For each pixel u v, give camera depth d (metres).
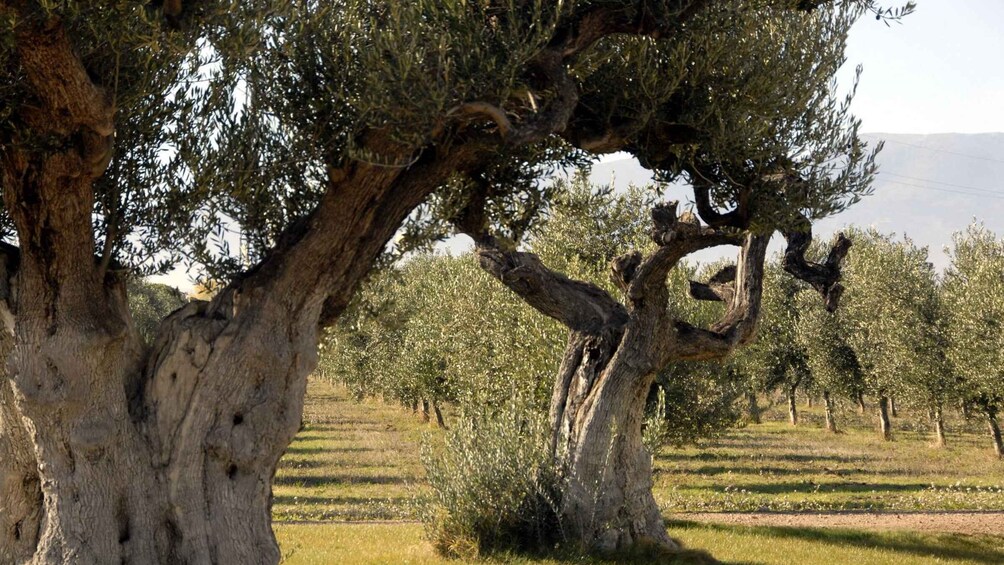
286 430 8.09
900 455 35.28
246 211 9.10
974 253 40.16
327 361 54.81
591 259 25.73
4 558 7.79
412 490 22.14
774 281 48.44
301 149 8.62
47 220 7.19
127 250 8.42
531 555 14.92
